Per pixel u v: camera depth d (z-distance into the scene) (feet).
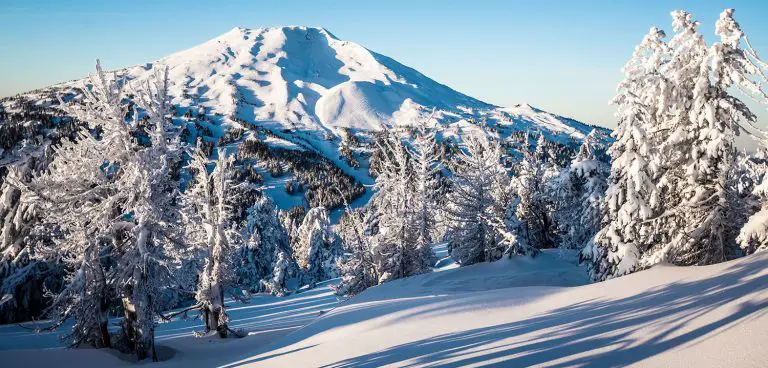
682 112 61.87
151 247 70.74
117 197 69.36
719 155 58.90
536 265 98.84
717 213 60.23
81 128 70.69
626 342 25.39
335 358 37.01
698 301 29.86
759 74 54.03
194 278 82.64
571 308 39.42
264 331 102.17
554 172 142.20
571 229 113.39
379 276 124.88
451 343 33.83
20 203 112.98
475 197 119.24
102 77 69.31
